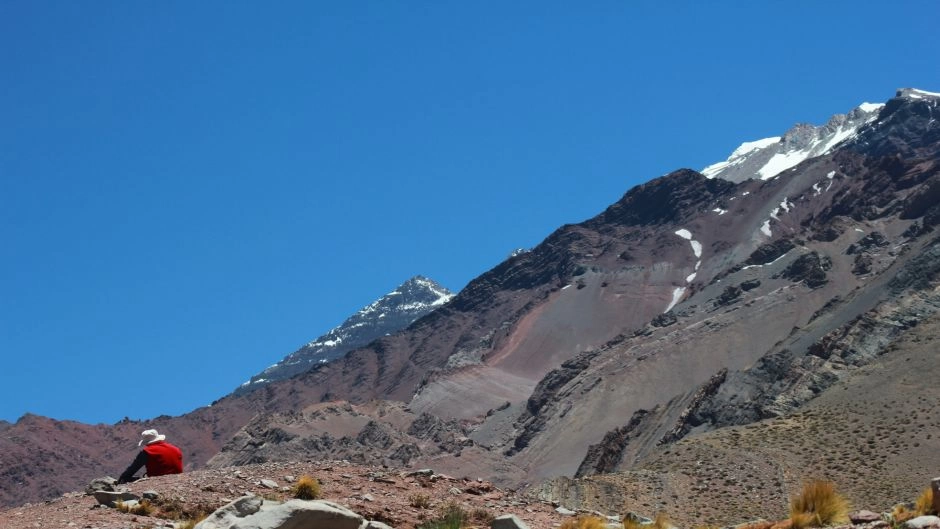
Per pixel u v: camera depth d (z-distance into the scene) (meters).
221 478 29.28
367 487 29.78
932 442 134.38
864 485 127.19
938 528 20.42
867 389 161.00
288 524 19.34
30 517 24.67
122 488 27.78
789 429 152.62
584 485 136.88
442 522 25.44
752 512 122.44
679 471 140.50
